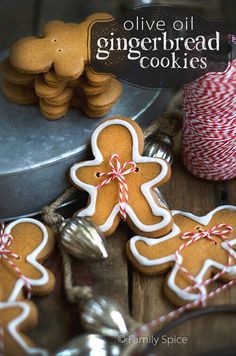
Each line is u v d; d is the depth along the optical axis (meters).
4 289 0.46
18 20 0.75
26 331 0.45
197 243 0.48
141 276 0.48
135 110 0.54
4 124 0.52
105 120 0.52
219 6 0.73
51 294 0.47
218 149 0.51
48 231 0.49
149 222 0.49
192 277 0.46
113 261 0.49
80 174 0.51
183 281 0.46
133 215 0.49
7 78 0.51
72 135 0.52
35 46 0.50
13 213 0.52
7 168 0.49
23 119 0.52
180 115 0.54
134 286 0.48
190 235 0.49
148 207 0.49
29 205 0.52
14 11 0.76
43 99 0.51
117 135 0.51
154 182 0.50
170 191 0.54
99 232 0.47
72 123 0.52
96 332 0.43
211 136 0.51
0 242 0.49
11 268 0.47
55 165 0.50
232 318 0.46
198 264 0.47
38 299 0.47
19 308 0.45
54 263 0.49
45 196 0.52
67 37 0.51
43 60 0.49
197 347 0.44
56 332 0.46
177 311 0.44
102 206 0.50
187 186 0.55
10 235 0.49
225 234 0.49
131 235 0.51
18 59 0.49
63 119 0.52
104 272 0.49
